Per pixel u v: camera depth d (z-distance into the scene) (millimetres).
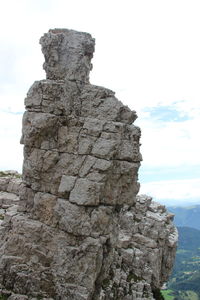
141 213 65750
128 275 55500
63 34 33000
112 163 30641
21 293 31219
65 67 32875
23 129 32594
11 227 33656
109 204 31406
